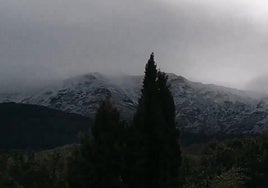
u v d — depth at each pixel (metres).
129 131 47.66
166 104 50.69
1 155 94.56
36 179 84.00
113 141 46.44
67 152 97.62
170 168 49.09
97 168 45.41
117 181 45.34
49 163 92.06
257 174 98.81
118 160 45.94
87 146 46.19
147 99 50.25
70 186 46.44
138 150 47.19
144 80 51.22
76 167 46.19
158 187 48.38
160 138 48.66
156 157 48.81
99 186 45.38
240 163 103.75
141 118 49.34
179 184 49.72
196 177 97.38
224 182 89.31
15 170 85.31
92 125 47.34
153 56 51.53
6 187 79.12
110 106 47.69
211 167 105.56
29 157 97.75
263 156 102.38
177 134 50.16
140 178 47.28
